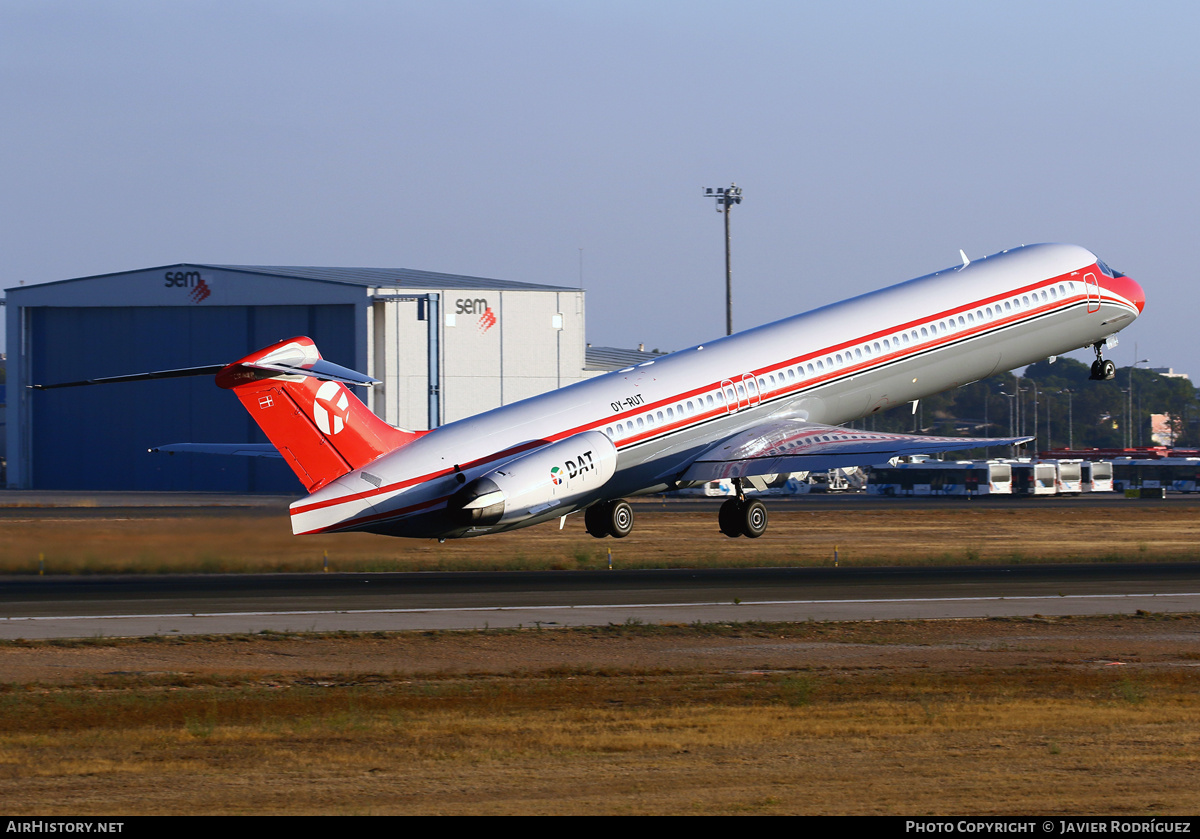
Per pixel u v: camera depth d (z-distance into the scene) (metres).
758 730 53.16
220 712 58.91
